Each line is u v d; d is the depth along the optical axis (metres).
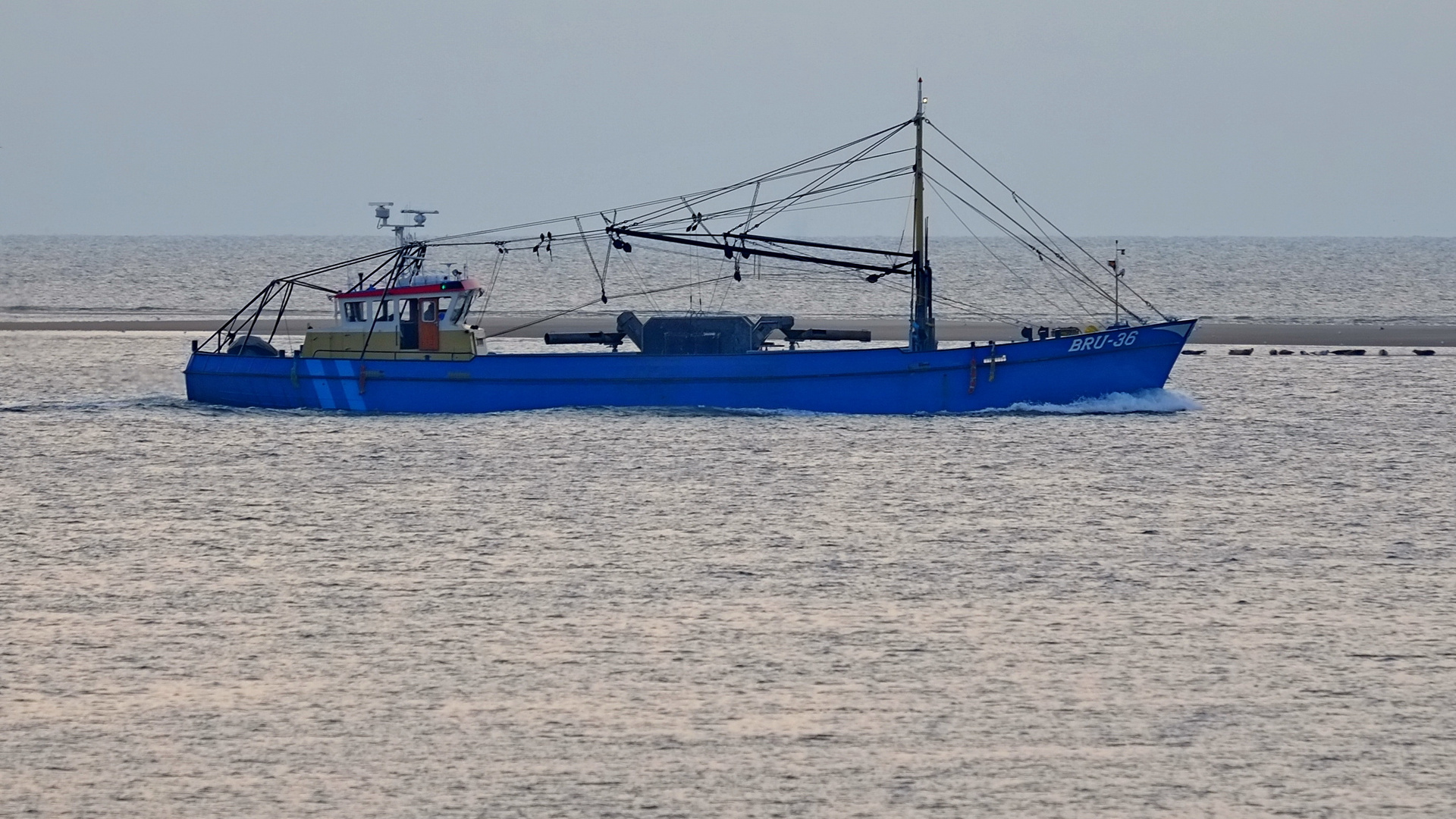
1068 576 136.88
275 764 97.88
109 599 130.12
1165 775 96.56
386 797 93.62
